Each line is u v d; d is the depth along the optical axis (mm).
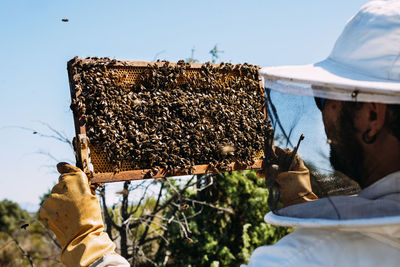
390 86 933
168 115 2607
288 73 1139
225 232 6910
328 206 1019
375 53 1008
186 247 6574
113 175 2225
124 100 2473
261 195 6875
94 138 2264
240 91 2926
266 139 1329
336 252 984
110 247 1463
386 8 1029
